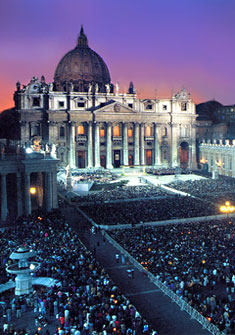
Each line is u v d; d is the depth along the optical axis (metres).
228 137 126.62
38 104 112.12
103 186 87.81
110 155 116.56
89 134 114.06
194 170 124.50
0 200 64.88
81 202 69.62
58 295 28.62
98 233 51.66
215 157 117.19
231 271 35.03
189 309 29.38
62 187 86.12
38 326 26.31
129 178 101.88
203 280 34.19
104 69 143.25
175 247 40.62
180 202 67.56
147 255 39.19
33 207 69.81
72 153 112.81
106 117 115.44
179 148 127.19
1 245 41.34
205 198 71.75
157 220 54.78
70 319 25.31
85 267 35.06
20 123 110.75
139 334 24.66
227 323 26.14
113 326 24.52
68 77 137.00
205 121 140.88
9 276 34.16
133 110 117.75
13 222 57.19
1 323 26.80
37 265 33.19
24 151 64.56
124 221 54.41
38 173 69.62
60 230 48.22
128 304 28.56
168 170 114.31
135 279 36.28
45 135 112.25
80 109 114.19
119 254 43.41
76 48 141.38
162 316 29.02
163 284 33.31
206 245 41.47
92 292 29.67
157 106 122.88
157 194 76.94
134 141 120.31
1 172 58.50
